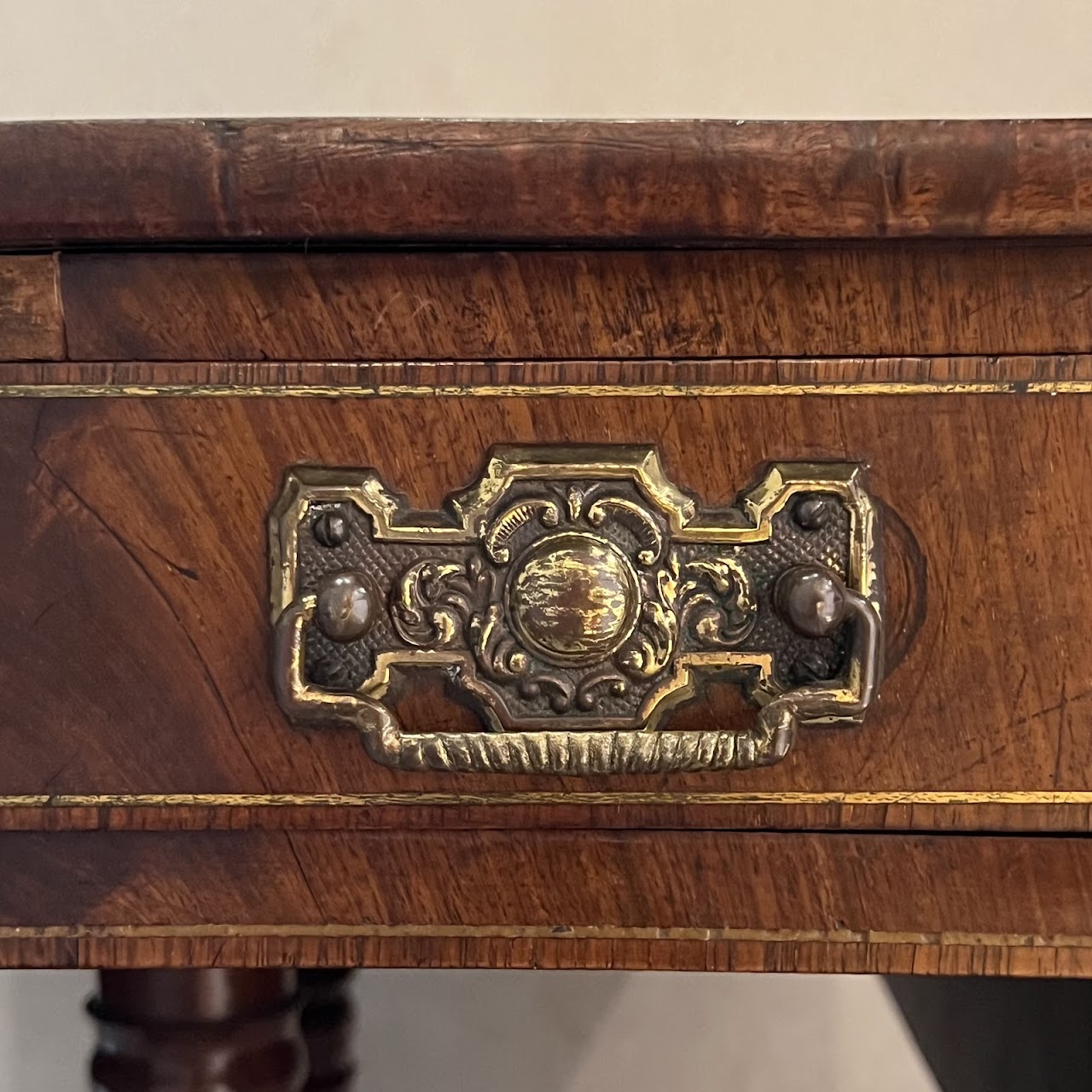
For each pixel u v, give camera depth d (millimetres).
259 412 418
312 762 427
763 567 420
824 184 380
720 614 421
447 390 416
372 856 431
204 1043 465
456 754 415
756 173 380
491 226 387
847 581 417
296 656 413
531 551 417
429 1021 1034
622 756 415
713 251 408
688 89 1022
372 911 431
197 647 425
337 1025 730
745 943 428
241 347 416
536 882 429
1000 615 419
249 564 422
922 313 410
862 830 427
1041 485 414
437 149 381
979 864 426
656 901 429
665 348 413
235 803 428
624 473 415
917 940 426
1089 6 1012
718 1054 1046
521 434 417
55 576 424
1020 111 1021
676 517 416
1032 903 425
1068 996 565
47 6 997
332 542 420
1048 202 380
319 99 1019
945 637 419
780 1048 1049
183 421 418
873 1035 1046
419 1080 1036
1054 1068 586
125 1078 467
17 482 421
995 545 417
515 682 422
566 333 413
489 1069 1037
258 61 1014
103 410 418
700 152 379
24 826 430
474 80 1020
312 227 389
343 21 1014
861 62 1021
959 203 381
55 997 1007
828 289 409
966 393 412
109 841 433
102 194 387
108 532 422
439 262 411
